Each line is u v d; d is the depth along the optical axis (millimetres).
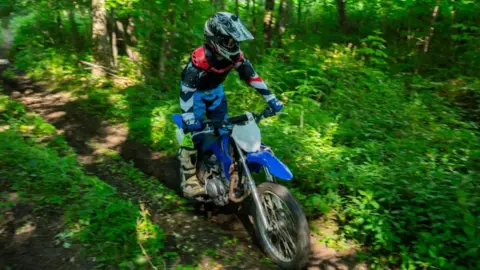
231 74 6867
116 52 8633
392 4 9227
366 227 3559
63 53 9234
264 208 3463
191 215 4102
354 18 10500
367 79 7062
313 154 4652
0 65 9547
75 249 3352
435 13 8430
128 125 6219
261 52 8445
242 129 3396
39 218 3744
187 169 4008
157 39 8398
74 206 3828
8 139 5078
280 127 5293
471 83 6941
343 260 3439
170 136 5660
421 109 5840
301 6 11406
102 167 5047
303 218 3104
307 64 7402
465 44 8406
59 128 6223
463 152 4836
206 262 3352
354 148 5051
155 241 3463
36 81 8398
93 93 7340
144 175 4914
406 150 4758
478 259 3213
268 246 3471
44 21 10672
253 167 3561
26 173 4426
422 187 3953
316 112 5906
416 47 8914
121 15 8414
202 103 3906
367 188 4027
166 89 7449
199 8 7875
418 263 3254
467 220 3359
